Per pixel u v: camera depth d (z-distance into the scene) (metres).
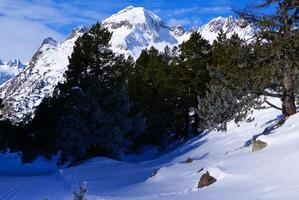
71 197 17.19
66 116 37.12
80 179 25.83
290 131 17.61
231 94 20.39
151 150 49.94
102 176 26.56
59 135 38.53
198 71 43.72
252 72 20.25
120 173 26.97
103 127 36.72
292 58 19.86
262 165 14.62
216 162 18.52
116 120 38.00
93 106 36.72
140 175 24.14
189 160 22.69
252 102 20.23
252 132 28.36
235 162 16.39
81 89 37.28
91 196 16.64
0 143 57.62
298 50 19.56
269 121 28.80
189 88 44.66
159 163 30.72
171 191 15.86
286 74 20.06
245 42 20.56
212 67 21.33
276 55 19.97
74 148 37.09
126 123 38.28
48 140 48.62
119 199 15.52
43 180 25.92
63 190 20.05
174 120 47.41
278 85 20.41
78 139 36.16
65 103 39.81
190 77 44.84
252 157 16.25
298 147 14.98
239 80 20.28
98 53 39.97
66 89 41.12
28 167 50.19
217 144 30.72
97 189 21.27
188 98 45.16
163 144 48.59
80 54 40.03
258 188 12.13
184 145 39.62
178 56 46.03
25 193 19.27
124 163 31.77
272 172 13.38
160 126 47.94
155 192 16.41
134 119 40.34
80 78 39.22
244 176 14.12
